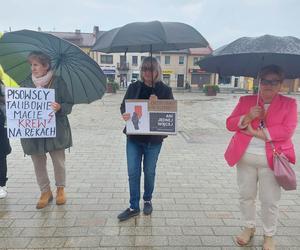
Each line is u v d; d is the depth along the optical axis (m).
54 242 3.24
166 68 57.53
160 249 3.16
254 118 2.87
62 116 3.83
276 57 2.82
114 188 4.73
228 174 5.52
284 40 2.68
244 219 3.24
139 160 3.69
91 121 12.27
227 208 4.11
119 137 8.77
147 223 3.66
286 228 3.61
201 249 3.17
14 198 4.32
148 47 3.78
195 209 4.06
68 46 3.53
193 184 4.98
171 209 4.04
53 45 3.59
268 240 3.08
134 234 3.42
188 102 24.39
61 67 3.86
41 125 3.66
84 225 3.59
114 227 3.55
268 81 2.77
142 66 3.47
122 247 3.18
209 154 6.93
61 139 3.82
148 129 3.49
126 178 5.18
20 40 3.61
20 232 3.43
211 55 2.99
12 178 5.09
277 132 2.80
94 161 6.18
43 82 3.67
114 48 3.70
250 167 3.01
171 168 5.81
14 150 6.88
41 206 3.99
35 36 3.51
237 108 3.09
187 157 6.62
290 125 2.80
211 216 3.87
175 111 3.43
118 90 40.41
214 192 4.66
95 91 3.90
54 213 3.87
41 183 4.02
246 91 43.75
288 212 4.02
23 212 3.89
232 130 3.07
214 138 8.91
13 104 3.55
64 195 4.15
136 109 3.47
